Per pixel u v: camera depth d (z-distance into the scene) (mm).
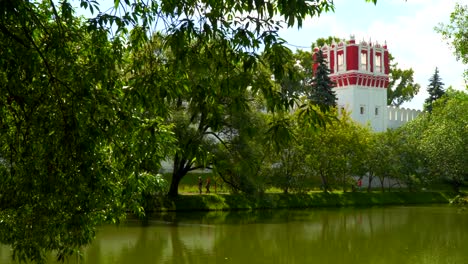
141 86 6402
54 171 6441
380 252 20406
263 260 18500
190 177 46156
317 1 5465
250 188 31516
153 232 24734
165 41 6066
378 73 61594
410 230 27062
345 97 61062
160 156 6957
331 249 21000
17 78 5938
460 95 30562
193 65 6066
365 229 27328
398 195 47469
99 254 18750
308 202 41656
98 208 8055
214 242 22094
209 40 6359
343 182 45938
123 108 6586
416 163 49156
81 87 6238
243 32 5641
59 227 7449
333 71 62344
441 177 49625
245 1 5508
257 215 33844
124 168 6949
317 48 60656
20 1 5285
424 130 51250
